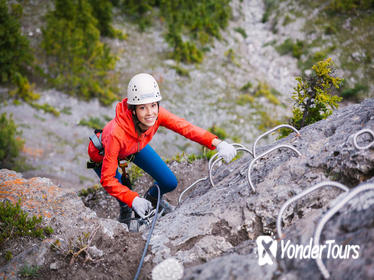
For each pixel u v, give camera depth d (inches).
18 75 468.8
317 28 652.1
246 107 542.6
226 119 516.4
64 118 463.2
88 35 546.9
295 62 626.2
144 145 111.3
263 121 518.6
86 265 81.7
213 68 618.2
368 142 72.7
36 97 474.6
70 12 552.4
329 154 79.0
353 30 631.8
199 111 524.7
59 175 376.2
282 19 706.2
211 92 565.6
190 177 200.8
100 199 202.1
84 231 92.4
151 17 676.7
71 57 514.9
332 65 145.8
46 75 505.7
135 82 95.0
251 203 80.4
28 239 90.0
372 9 653.3
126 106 100.1
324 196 70.9
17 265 80.7
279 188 80.0
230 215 82.5
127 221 128.0
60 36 516.7
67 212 101.7
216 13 716.0
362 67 576.7
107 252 85.7
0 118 410.6
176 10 694.5
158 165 123.0
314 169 79.4
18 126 425.1
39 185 115.1
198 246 77.0
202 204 95.3
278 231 55.5
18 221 93.0
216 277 55.7
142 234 92.0
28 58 499.2
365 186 48.3
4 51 474.3
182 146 438.3
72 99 493.7
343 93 519.5
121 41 614.5
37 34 555.8
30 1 607.5
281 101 569.3
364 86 539.8
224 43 682.8
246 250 65.7
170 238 85.2
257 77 618.2
